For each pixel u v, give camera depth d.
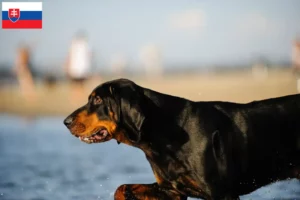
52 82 27.02
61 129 19.12
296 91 21.44
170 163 6.54
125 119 6.39
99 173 11.00
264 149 6.64
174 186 6.65
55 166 11.88
